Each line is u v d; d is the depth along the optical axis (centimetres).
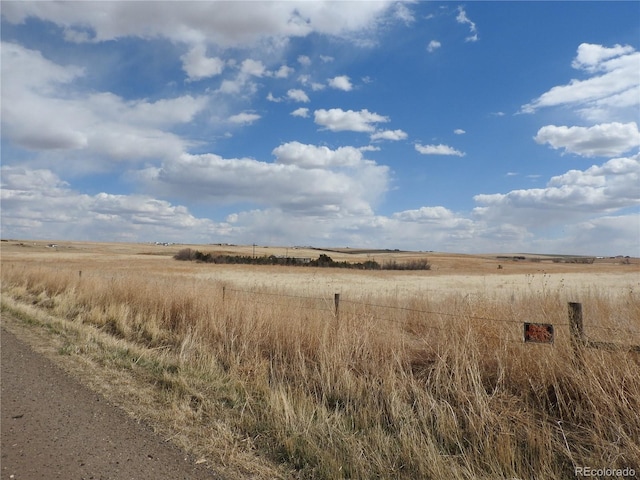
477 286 3061
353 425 504
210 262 8388
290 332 846
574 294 1163
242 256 8925
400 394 564
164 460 412
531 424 474
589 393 488
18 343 890
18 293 1836
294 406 547
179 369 703
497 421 482
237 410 545
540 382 565
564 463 419
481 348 662
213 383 643
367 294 1603
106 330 1123
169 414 520
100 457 413
